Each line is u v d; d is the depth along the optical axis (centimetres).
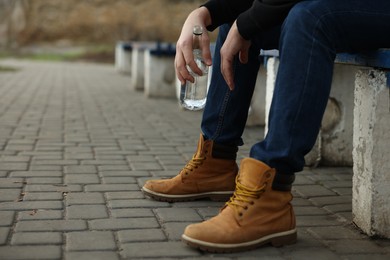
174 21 2452
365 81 231
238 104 263
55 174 328
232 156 274
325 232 238
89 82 1070
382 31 206
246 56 239
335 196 298
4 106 650
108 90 909
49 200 272
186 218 248
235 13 250
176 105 712
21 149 402
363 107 234
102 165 358
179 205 268
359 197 241
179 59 243
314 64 199
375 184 229
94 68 1596
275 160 208
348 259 207
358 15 202
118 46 1437
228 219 211
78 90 895
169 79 796
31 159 369
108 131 497
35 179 314
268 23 209
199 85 265
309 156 369
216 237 207
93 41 2422
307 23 199
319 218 258
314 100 201
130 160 377
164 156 394
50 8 2412
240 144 274
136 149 417
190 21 245
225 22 254
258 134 500
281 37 207
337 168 370
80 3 2420
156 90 797
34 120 548
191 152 411
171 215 252
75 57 2081
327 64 202
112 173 336
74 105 685
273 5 205
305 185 322
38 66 1588
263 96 539
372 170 228
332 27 201
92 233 226
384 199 229
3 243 212
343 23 202
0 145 414
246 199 212
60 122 541
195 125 545
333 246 221
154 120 573
